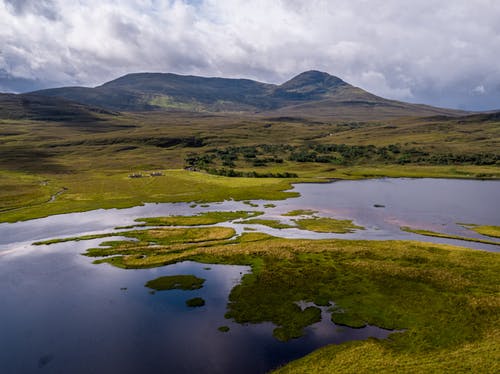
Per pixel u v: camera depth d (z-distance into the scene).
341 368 32.22
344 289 48.91
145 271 58.50
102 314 44.56
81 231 86.38
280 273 54.94
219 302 46.88
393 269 54.34
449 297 45.34
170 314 44.09
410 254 61.56
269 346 37.00
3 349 37.69
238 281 53.22
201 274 56.53
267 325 40.91
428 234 79.69
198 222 93.31
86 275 57.28
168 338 38.94
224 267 59.09
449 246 67.19
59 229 88.56
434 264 57.06
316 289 49.25
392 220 94.94
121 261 63.28
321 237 78.25
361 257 61.09
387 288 48.75
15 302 48.25
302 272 55.03
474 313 41.19
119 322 42.53
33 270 59.84
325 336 38.38
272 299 46.88
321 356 34.25
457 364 31.98
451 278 50.72
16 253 69.38
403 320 40.53
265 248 66.69
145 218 98.50
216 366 34.06
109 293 50.47
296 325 40.44
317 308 44.09
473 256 60.69
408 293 46.91
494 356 32.78
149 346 37.56
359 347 35.47
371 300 45.56
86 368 34.31
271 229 85.81
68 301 48.25
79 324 42.28
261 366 33.91
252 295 48.22
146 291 50.78
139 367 34.25
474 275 52.22
